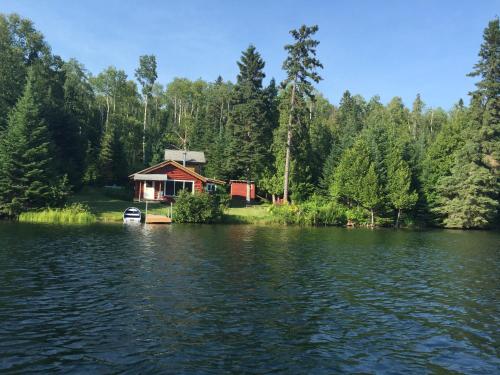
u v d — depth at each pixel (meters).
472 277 21.36
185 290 16.83
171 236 34.19
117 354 10.51
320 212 53.66
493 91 59.34
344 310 14.91
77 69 90.56
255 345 11.36
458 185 57.34
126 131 91.44
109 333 11.91
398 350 11.38
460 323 13.84
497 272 22.81
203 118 111.88
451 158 63.12
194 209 47.94
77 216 43.75
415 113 118.06
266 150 66.81
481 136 58.03
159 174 58.44
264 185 64.00
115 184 69.81
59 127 62.06
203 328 12.55
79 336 11.63
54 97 67.62
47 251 24.59
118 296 15.66
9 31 69.00
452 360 10.80
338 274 21.17
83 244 27.88
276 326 12.96
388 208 56.91
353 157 59.09
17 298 15.00
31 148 46.28
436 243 37.41
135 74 94.31
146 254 24.88
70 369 9.61
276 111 85.88
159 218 45.53
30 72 51.41
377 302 16.11
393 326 13.36
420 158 66.31
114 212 48.50
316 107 132.12
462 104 120.81
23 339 11.31
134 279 18.39
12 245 26.27
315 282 19.17
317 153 72.00
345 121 107.44
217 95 121.19
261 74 70.81
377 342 11.91
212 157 75.38
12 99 59.75
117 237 32.19
